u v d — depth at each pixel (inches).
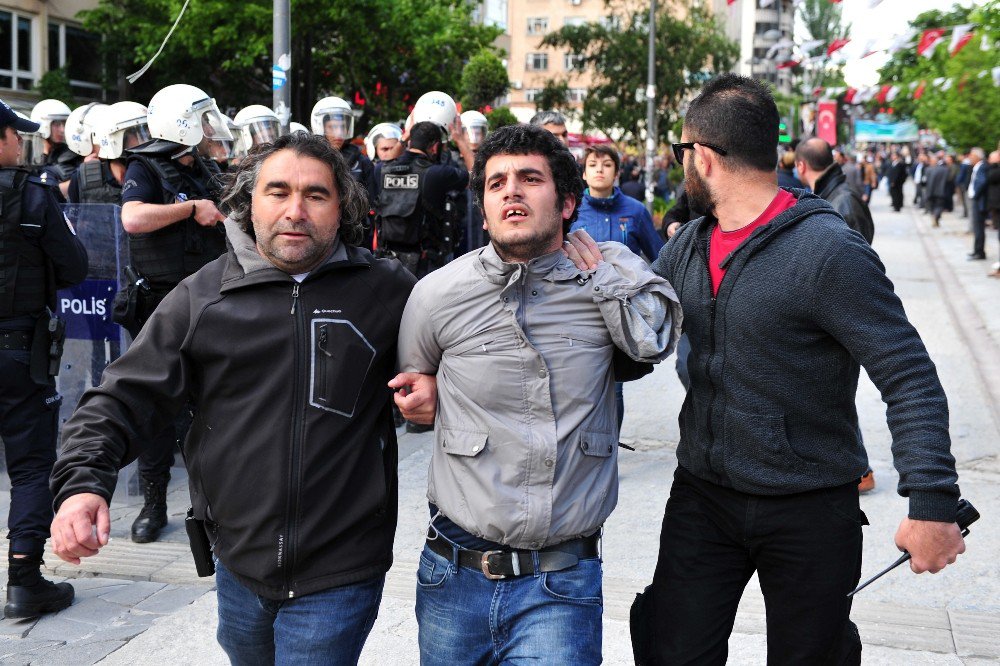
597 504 88.7
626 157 1161.4
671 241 98.3
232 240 93.5
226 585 95.0
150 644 142.9
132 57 943.0
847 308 84.0
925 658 135.7
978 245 673.6
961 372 334.0
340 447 92.1
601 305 87.5
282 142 91.2
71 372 206.8
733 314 88.9
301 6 791.1
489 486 87.0
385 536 95.2
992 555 175.8
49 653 141.3
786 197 90.6
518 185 86.4
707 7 1316.4
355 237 96.2
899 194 1199.6
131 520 198.7
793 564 89.2
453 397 89.7
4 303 151.2
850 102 458.6
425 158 265.1
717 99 90.4
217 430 91.8
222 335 90.0
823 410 88.0
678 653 93.8
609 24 1317.7
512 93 2738.7
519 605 88.0
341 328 92.2
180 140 180.7
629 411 290.7
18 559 152.1
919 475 80.1
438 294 89.7
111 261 201.8
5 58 921.5
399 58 896.9
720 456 90.7
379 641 142.6
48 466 157.9
